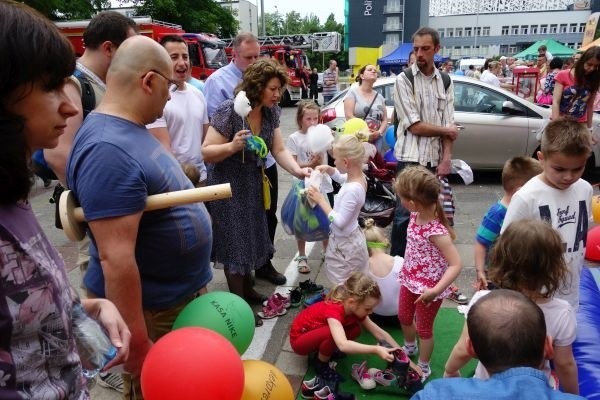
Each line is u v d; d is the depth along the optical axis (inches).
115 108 62.3
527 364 49.8
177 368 54.4
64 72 35.8
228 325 70.7
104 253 59.0
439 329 118.6
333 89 701.3
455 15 2662.4
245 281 129.5
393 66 1176.2
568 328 67.6
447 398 45.9
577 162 76.9
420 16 2374.5
